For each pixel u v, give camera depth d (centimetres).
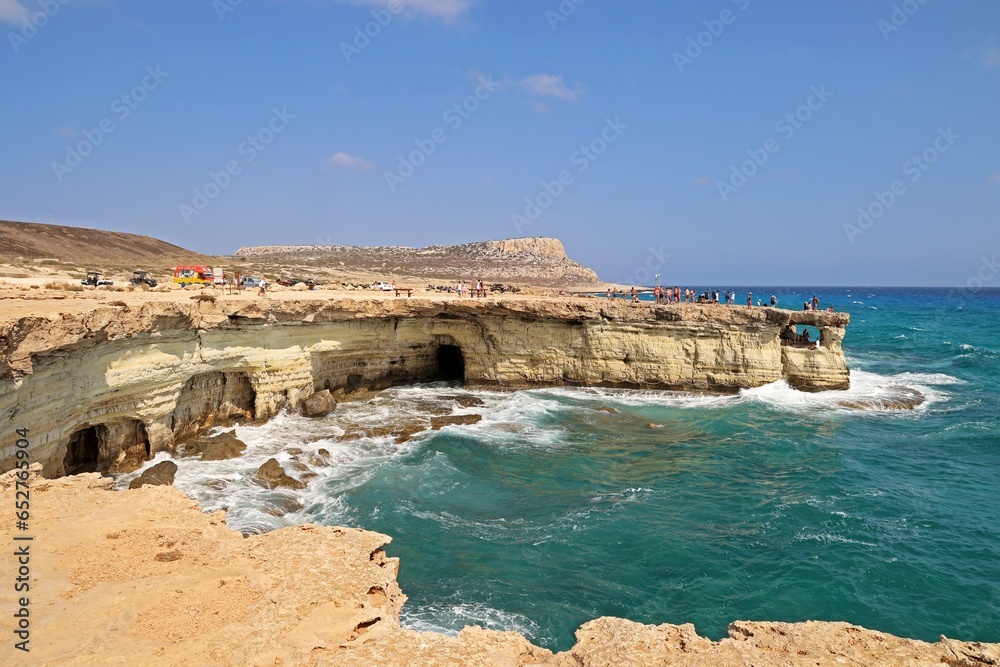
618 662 904
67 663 811
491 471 2503
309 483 2312
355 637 929
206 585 1024
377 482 2306
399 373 3959
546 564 1762
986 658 945
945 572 1720
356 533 1241
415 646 897
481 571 1714
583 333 3784
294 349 3108
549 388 3866
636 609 1557
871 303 17688
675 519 2062
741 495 2266
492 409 3425
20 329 1559
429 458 2566
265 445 2650
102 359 2033
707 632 1473
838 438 2972
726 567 1753
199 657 841
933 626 1495
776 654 957
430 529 1962
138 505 1313
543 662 956
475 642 938
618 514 2098
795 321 3800
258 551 1159
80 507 1299
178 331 2425
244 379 2961
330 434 2850
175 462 2378
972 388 4134
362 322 3547
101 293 2891
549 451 2758
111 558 1101
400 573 1697
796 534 1947
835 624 1062
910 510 2122
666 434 3036
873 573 1716
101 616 920
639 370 3778
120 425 2253
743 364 3725
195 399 2725
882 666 921
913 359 5553
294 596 996
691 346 3744
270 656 853
